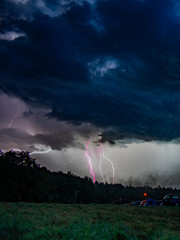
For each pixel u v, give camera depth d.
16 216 11.52
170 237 10.32
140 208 18.92
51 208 16.39
